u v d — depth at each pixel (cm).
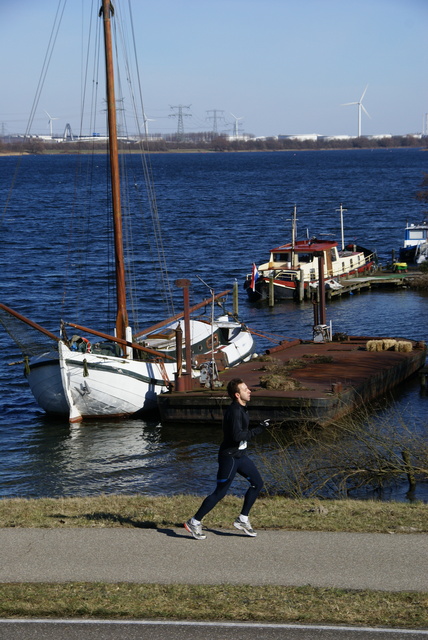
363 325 5850
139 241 10712
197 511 1584
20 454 3112
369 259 8288
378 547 1391
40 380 3600
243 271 8331
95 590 1216
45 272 8194
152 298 6919
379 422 3331
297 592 1204
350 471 2412
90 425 3525
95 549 1392
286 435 3188
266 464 2478
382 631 1083
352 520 1565
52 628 1105
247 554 1362
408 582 1234
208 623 1112
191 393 3481
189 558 1346
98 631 1094
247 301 6981
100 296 6950
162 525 1530
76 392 3531
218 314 5897
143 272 8244
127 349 3784
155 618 1133
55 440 3294
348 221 12900
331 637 1067
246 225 12556
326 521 1554
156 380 3688
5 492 2664
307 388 3416
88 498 1844
